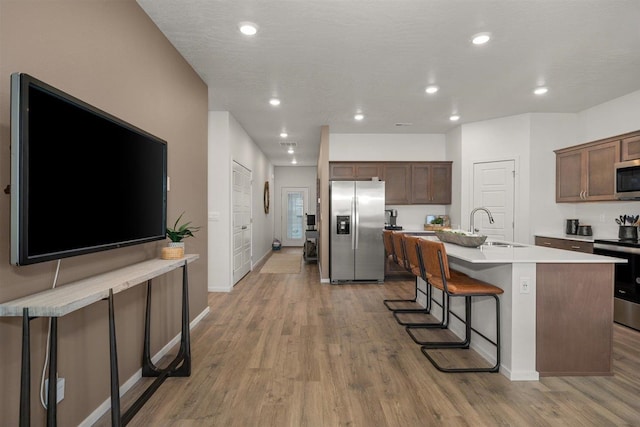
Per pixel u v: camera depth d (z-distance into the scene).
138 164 1.96
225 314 3.77
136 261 2.21
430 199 5.85
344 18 2.44
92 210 1.54
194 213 3.32
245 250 6.00
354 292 4.83
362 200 5.42
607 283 2.38
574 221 4.60
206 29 2.57
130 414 1.81
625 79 3.59
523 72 3.40
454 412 1.95
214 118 4.74
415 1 2.24
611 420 1.88
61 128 1.35
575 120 4.77
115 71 1.99
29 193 1.19
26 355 1.19
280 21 2.47
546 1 2.24
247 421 1.87
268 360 2.62
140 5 2.26
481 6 2.30
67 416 1.63
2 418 1.29
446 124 5.44
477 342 2.81
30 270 1.38
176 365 2.35
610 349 2.38
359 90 3.91
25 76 1.17
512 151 4.93
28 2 1.39
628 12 2.36
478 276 2.90
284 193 10.53
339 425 1.83
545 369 2.37
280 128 5.71
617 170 3.66
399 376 2.38
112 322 1.45
